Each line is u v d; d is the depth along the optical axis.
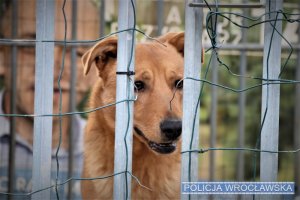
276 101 2.92
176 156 4.20
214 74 6.55
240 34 6.96
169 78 4.12
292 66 8.00
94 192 4.25
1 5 7.11
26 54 7.23
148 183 4.16
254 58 8.20
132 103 2.87
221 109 8.45
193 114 2.85
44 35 2.89
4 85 7.24
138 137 4.02
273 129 2.93
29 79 7.27
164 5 7.24
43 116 2.89
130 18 2.83
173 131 3.83
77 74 7.23
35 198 2.96
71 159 6.63
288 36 6.95
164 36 4.46
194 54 2.82
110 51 4.14
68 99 7.25
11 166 6.49
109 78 4.22
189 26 2.81
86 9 7.29
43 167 2.95
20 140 7.23
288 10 7.05
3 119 7.21
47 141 2.94
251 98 8.26
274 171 2.95
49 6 2.88
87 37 7.31
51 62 2.91
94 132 4.29
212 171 6.75
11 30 6.95
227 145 8.44
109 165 4.17
